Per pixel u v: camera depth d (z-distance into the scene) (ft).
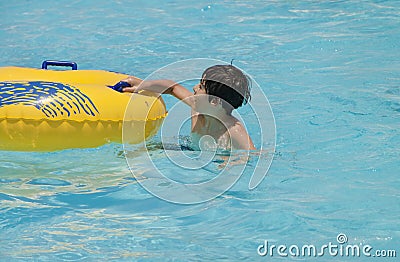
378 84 71.51
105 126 52.01
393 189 47.55
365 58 80.53
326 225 42.47
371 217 43.47
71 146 52.06
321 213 44.11
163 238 41.19
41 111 50.49
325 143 56.59
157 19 98.48
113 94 53.78
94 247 40.11
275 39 88.79
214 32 92.38
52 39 89.97
